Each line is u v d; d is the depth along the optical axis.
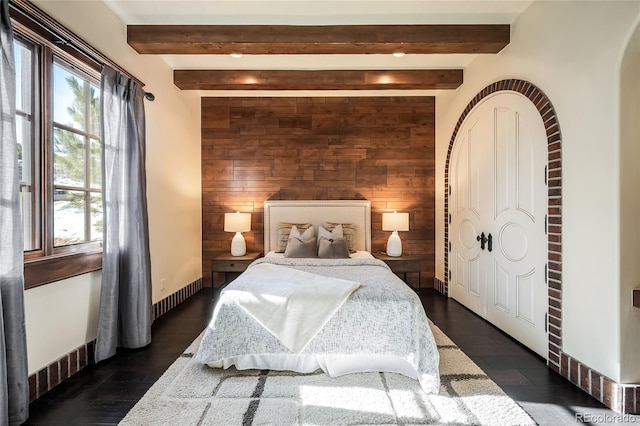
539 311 2.63
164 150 3.76
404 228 4.61
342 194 4.90
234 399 1.99
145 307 2.80
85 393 2.08
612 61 1.95
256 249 4.89
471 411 1.88
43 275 2.04
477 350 2.74
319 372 2.31
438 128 4.79
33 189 2.10
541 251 2.61
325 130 4.88
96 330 2.57
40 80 2.11
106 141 2.54
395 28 3.09
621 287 1.92
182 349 2.75
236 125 4.88
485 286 3.46
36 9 1.98
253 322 2.31
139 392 2.09
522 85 2.82
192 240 4.57
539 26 2.63
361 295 2.34
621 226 1.92
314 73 4.02
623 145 1.92
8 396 1.73
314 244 4.25
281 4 2.79
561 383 2.22
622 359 1.92
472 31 3.06
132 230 2.76
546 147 2.54
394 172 4.90
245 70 4.01
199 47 3.16
